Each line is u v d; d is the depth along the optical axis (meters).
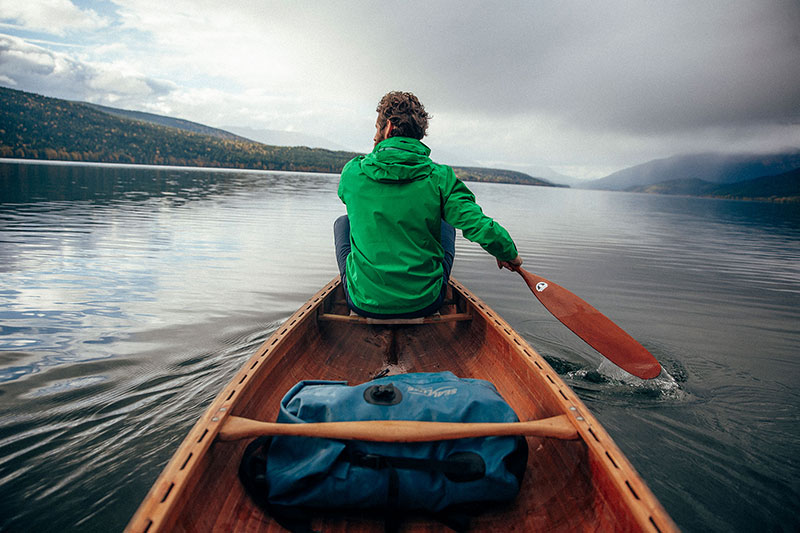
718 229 18.58
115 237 8.15
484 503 1.44
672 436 2.53
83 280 5.21
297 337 2.49
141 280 5.36
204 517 1.23
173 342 3.51
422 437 1.35
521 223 16.25
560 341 3.89
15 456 2.06
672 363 3.63
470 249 9.46
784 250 11.95
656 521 1.07
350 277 2.28
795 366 3.66
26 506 1.76
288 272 6.27
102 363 3.09
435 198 2.06
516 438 1.47
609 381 3.18
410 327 3.09
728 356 3.84
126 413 2.46
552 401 1.76
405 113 2.16
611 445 1.37
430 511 1.40
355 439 1.36
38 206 12.38
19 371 2.92
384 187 2.05
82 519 1.71
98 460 2.06
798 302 6.01
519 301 5.25
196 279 5.56
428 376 1.74
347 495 1.36
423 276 2.10
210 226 10.34
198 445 1.29
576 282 6.73
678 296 6.09
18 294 4.55
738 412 2.83
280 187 30.20
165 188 22.75
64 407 2.50
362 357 2.91
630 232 15.23
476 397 1.52
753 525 1.88
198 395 2.69
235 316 4.22
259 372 1.91
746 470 2.25
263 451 1.52
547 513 1.47
